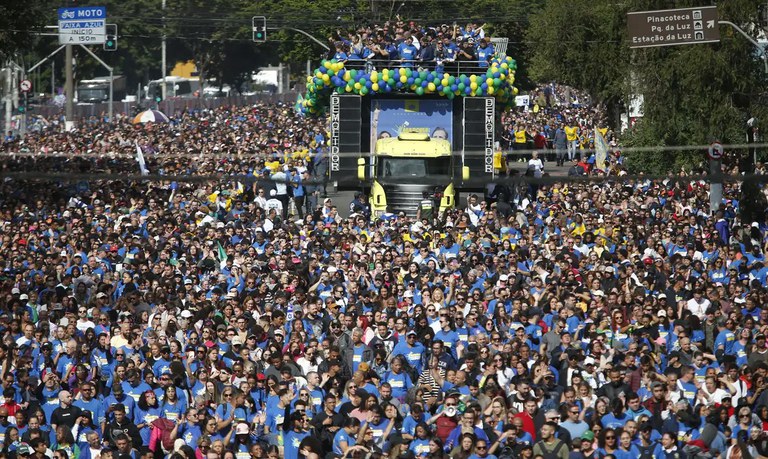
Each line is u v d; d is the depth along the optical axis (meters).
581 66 111.38
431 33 84.25
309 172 89.00
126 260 51.56
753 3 73.69
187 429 32.16
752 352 37.62
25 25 98.38
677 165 77.12
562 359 35.59
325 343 37.47
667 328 39.59
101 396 34.59
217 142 112.88
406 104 82.94
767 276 49.59
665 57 76.81
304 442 29.62
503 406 31.42
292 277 46.53
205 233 57.16
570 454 29.50
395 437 30.14
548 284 45.56
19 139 119.62
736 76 74.56
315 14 173.38
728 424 32.16
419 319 39.03
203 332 38.25
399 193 76.56
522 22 152.50
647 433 29.98
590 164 90.88
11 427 31.70
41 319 40.91
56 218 62.81
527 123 144.38
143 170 80.38
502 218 61.62
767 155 76.62
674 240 54.50
